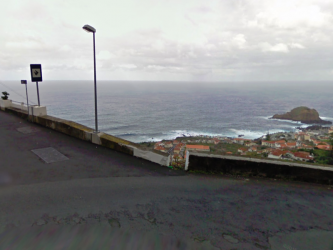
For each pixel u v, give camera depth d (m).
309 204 3.96
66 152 6.38
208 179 4.94
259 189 4.50
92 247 2.58
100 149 6.77
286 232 3.09
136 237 2.80
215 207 3.69
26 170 4.98
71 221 3.10
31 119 9.84
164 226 3.07
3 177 4.56
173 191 4.25
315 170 4.91
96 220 3.15
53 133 8.27
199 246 2.69
